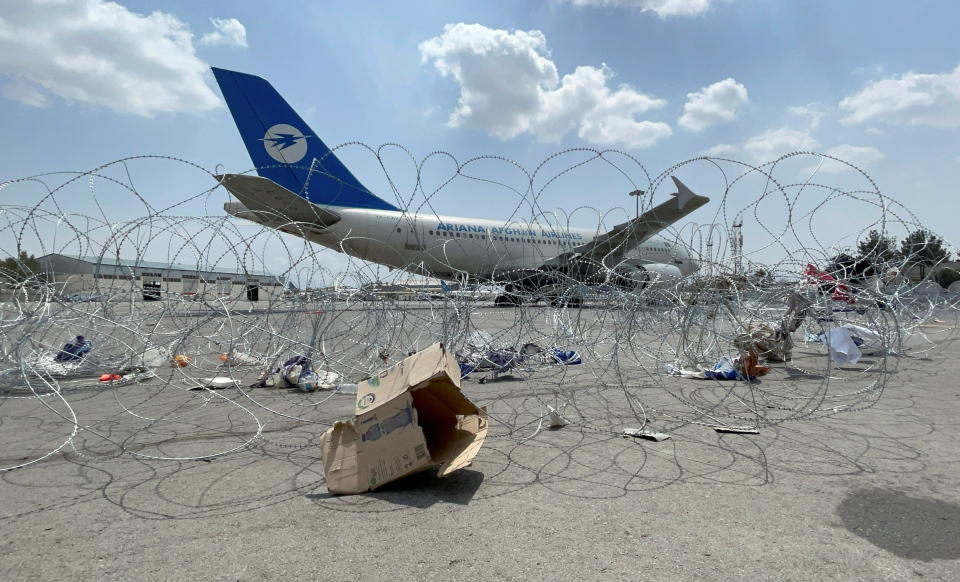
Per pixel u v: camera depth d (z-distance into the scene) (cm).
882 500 278
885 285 791
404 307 623
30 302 502
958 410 493
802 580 197
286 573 204
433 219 1895
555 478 314
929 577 200
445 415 356
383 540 232
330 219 1727
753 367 644
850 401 535
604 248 1805
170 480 316
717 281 536
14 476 324
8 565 212
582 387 618
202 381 649
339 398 574
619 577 199
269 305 577
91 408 523
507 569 205
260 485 307
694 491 292
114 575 204
